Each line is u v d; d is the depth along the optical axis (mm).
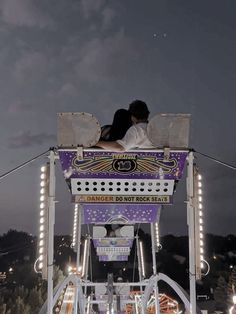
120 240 13461
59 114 5973
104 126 6727
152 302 22281
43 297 75375
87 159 6090
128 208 8250
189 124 6031
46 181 6055
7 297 78500
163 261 111938
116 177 6133
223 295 76438
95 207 8227
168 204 6168
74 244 13359
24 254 159875
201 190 6016
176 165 6090
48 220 6016
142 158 6125
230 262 126125
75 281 13156
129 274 86438
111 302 16609
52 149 6086
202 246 5973
